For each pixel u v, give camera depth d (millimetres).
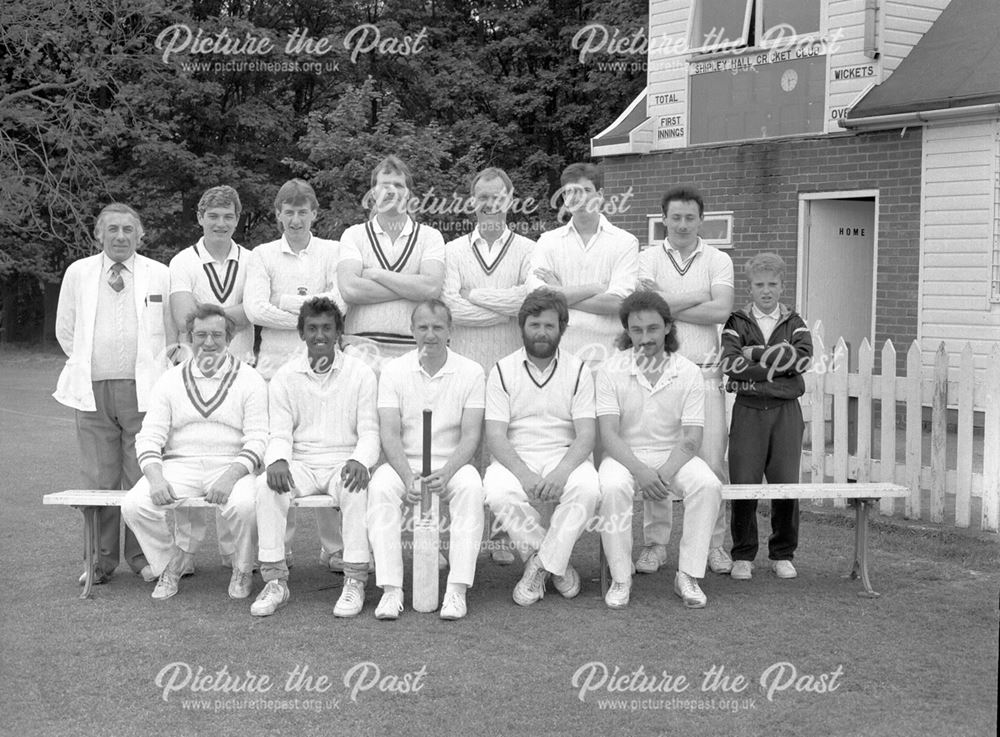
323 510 6977
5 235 28906
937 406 8117
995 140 12703
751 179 15281
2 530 8109
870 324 15500
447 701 4828
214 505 6359
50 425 14344
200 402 6617
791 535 6938
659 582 6898
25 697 4867
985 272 12875
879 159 13844
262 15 28250
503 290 7172
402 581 6332
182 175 27219
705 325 7199
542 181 27016
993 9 13797
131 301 6879
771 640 5660
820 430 9031
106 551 6809
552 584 6820
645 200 16734
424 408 6500
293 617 6074
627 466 6457
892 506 8484
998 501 7824
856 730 4520
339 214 19062
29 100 26453
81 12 24453
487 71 30031
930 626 5887
